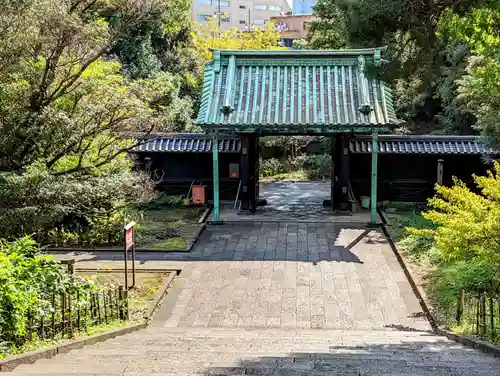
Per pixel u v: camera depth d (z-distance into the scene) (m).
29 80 12.01
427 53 11.84
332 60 18.84
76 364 5.76
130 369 5.43
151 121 13.64
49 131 11.97
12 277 7.33
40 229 11.55
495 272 10.62
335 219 17.94
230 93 17.61
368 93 17.38
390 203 19.62
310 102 17.50
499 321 8.42
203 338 8.30
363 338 8.48
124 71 26.47
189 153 20.38
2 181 10.83
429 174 20.03
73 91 12.90
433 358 6.36
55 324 7.63
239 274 12.89
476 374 5.28
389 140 19.84
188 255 14.34
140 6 12.58
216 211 17.39
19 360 5.96
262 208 19.66
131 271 13.03
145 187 15.31
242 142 18.38
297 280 12.46
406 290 11.79
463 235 8.98
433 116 28.36
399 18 11.07
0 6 10.51
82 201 12.33
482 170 19.86
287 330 9.74
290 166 28.27
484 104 15.51
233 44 37.88
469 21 8.32
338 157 18.53
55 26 11.21
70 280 8.91
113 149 14.27
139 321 9.91
